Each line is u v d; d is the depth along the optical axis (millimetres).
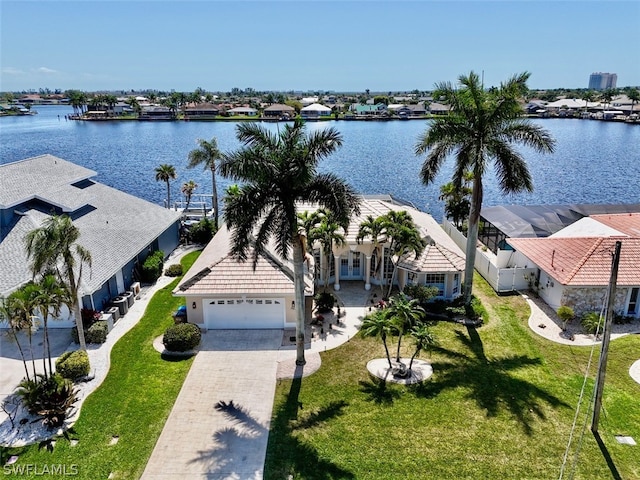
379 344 26469
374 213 35750
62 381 20797
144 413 20484
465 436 19000
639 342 26484
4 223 30484
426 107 198500
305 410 20719
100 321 27281
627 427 19547
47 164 39844
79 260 28016
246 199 21422
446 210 47219
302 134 22250
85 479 16953
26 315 19219
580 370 23750
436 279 31688
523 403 21078
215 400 21422
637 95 190500
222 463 17625
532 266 33688
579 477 16969
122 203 40344
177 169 93562
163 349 25875
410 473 17109
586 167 94812
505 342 26688
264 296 27281
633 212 44156
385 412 20500
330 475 17031
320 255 33844
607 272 29078
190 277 28141
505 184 28141
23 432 19250
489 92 27594
